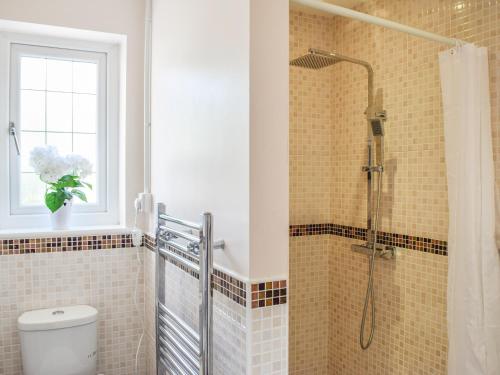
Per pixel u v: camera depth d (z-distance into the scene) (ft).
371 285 7.18
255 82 4.38
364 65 7.10
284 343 4.54
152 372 7.67
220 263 4.99
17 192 7.70
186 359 5.65
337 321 7.82
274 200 4.50
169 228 6.25
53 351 6.76
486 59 5.45
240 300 4.50
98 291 7.72
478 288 5.36
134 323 7.99
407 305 6.77
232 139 4.70
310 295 7.80
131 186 7.97
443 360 6.24
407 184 6.77
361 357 7.41
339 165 7.79
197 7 5.63
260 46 4.41
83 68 8.17
